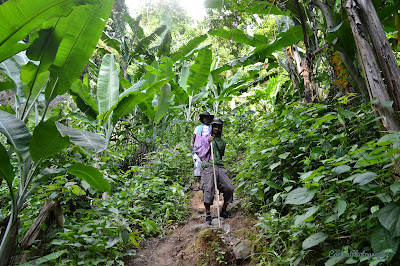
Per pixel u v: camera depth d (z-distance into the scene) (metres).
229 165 7.12
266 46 5.70
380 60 2.64
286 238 2.74
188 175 6.53
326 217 2.24
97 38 3.08
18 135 2.68
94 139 2.77
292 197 2.23
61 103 5.50
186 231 4.15
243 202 4.59
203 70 7.76
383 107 2.47
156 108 7.16
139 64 9.12
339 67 3.79
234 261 3.08
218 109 12.85
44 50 2.92
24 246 2.83
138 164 7.48
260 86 11.27
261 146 4.36
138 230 4.14
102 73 5.69
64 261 2.79
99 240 3.04
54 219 3.06
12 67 3.73
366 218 2.04
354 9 2.75
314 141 3.33
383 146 1.81
